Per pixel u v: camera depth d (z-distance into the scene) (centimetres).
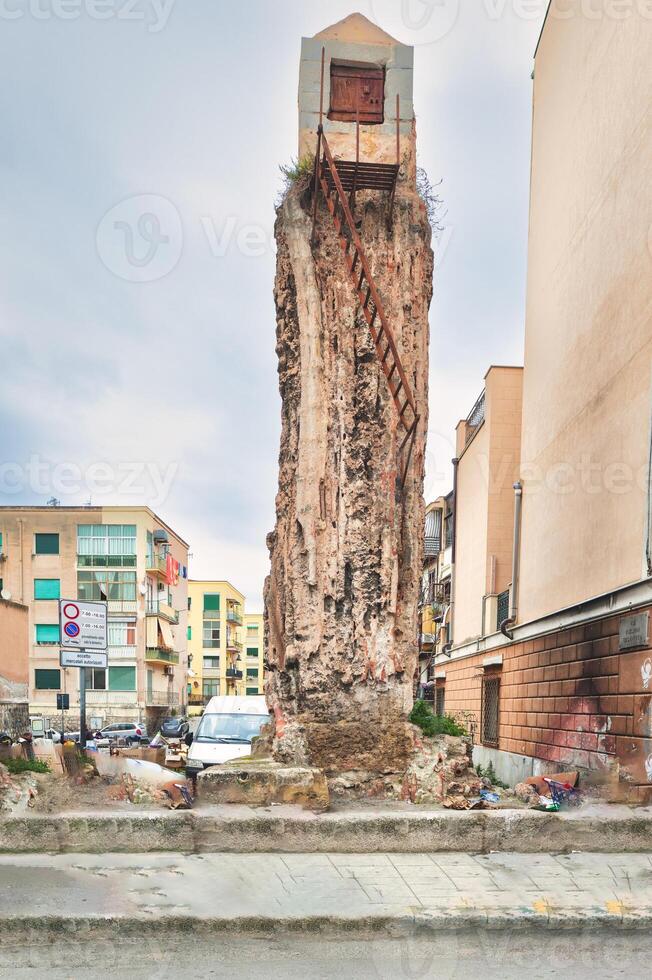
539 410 1636
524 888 547
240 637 8619
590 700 1215
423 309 906
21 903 502
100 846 623
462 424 2523
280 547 884
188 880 554
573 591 1346
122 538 4375
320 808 687
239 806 679
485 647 2023
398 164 895
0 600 2852
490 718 1920
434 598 3091
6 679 2891
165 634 4631
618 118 1217
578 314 1388
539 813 654
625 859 621
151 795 722
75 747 826
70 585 4309
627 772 993
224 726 1244
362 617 822
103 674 4312
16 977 436
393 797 780
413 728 812
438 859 616
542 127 1689
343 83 951
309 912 493
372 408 862
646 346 1073
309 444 849
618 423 1163
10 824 623
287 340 902
